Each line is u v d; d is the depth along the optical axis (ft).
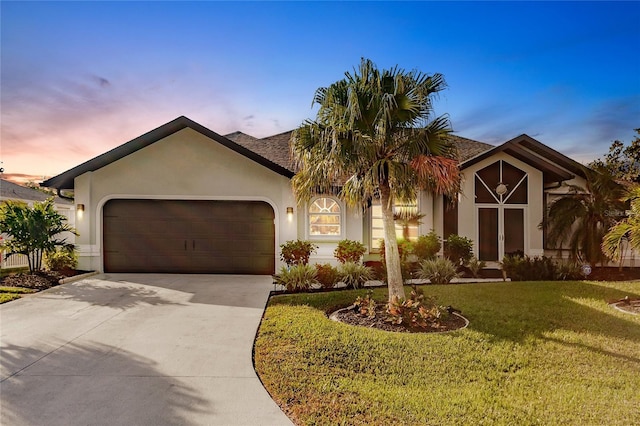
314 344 19.57
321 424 12.09
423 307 24.64
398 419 12.42
